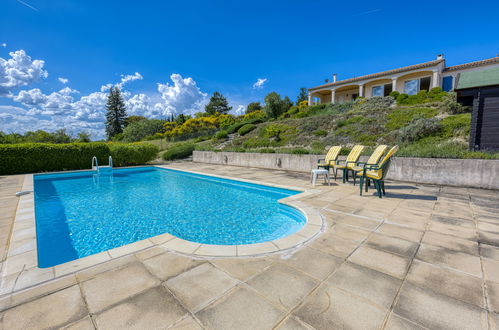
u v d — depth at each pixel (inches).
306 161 387.9
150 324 60.3
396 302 68.7
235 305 67.8
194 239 151.9
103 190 304.8
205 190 301.3
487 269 86.7
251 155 481.7
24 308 66.7
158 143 1131.3
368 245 109.3
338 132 568.1
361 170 223.6
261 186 291.3
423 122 426.0
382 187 209.9
